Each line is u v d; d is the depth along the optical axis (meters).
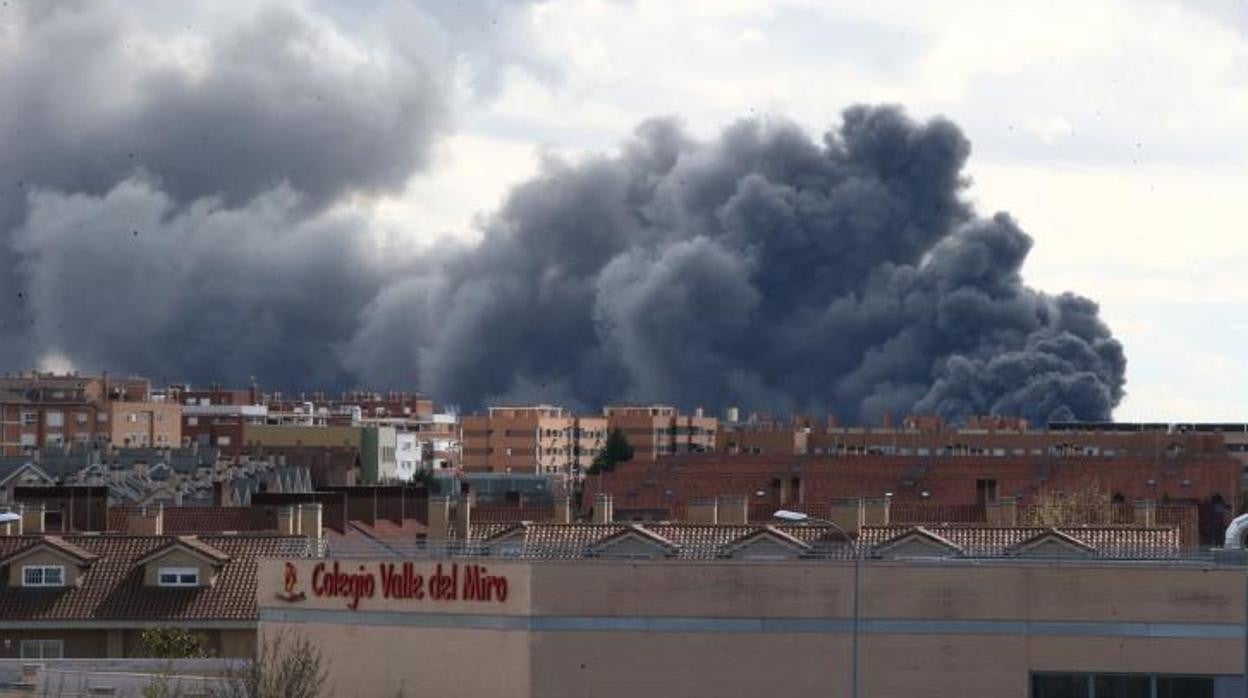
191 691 101.00
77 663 109.44
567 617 92.69
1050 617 92.69
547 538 134.88
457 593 93.69
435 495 184.12
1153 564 92.94
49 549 127.94
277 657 92.94
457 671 93.56
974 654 92.88
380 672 94.81
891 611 93.12
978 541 134.25
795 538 128.38
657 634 92.81
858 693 92.81
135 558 130.25
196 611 126.19
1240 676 92.25
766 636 92.88
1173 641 92.38
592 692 92.62
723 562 92.94
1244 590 92.19
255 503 174.12
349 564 95.62
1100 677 92.69
